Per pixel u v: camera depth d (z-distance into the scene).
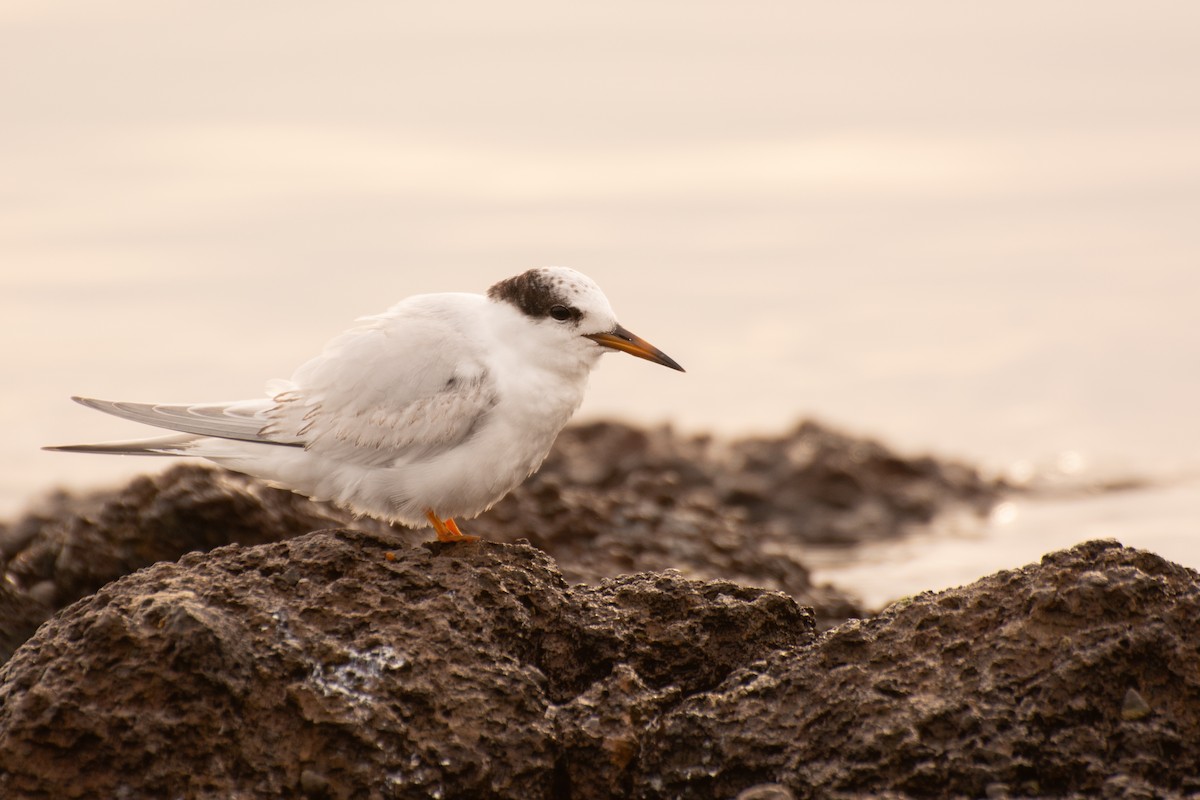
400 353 9.27
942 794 7.05
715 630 8.18
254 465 9.48
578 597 8.27
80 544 11.73
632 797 7.45
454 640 7.62
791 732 7.34
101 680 7.13
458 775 7.26
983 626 7.44
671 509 15.48
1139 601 7.25
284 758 7.17
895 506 18.38
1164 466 20.20
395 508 9.39
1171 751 7.04
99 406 9.73
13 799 6.98
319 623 7.59
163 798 7.05
